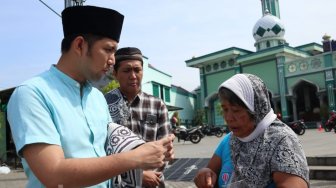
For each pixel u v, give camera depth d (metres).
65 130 1.86
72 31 1.95
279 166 1.88
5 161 13.80
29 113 1.76
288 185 1.84
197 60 41.66
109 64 2.01
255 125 2.00
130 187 2.17
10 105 1.84
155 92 36.03
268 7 42.50
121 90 3.20
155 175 2.73
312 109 36.75
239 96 1.94
